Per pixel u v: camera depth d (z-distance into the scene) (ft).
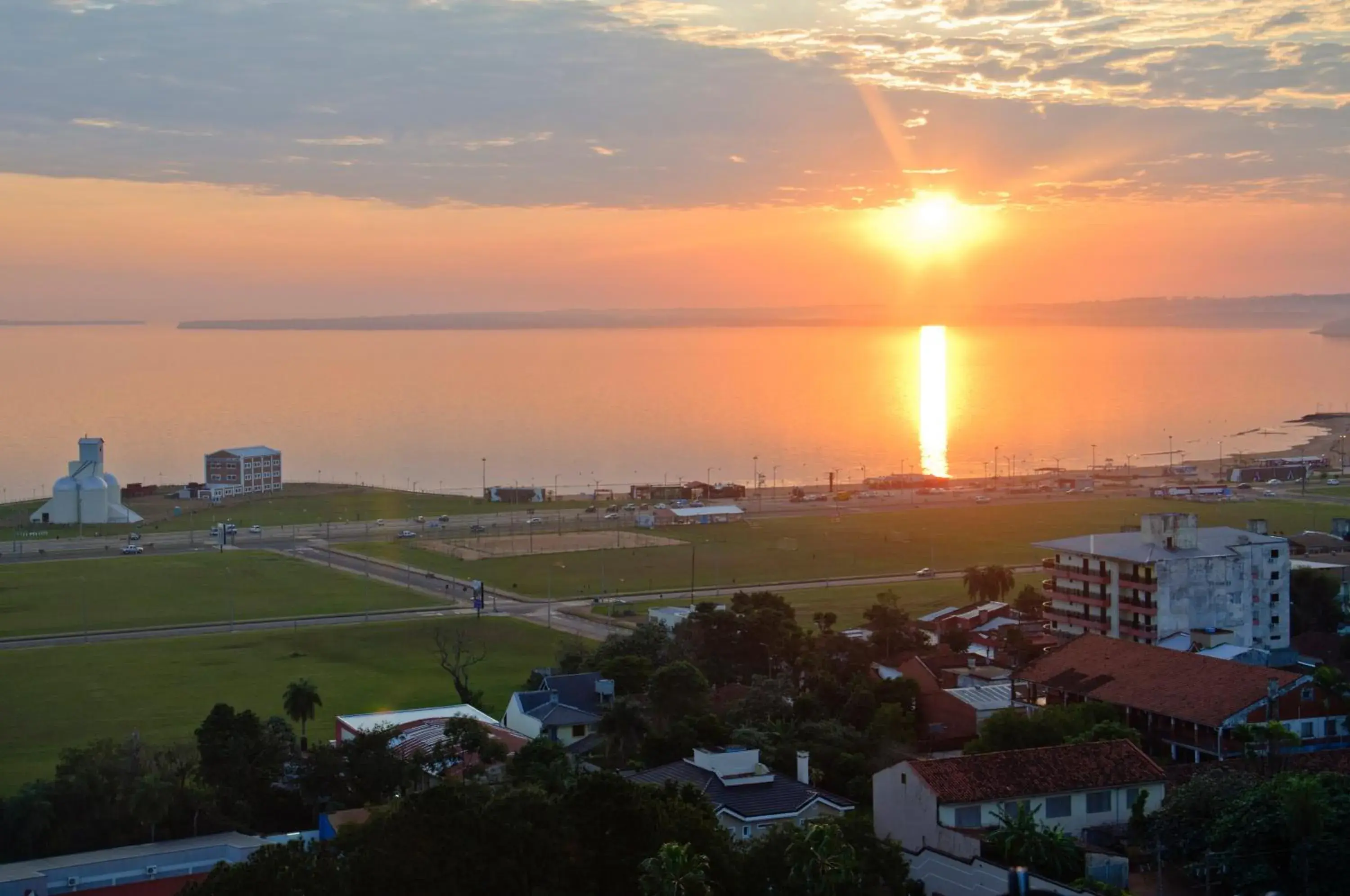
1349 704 513.04
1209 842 391.86
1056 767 418.92
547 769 472.85
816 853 353.51
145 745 574.97
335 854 367.25
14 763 609.83
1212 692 517.14
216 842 460.55
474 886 347.56
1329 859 375.04
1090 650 584.81
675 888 327.88
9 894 408.46
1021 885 317.01
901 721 551.59
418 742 547.90
